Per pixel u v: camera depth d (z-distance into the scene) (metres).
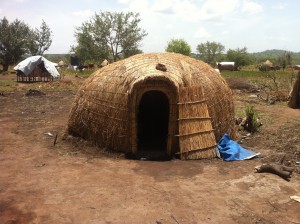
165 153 8.29
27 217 5.01
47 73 29.27
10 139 9.51
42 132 10.34
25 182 6.34
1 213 5.12
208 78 8.88
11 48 44.81
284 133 10.17
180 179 6.56
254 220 5.00
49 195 5.77
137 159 7.87
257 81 28.31
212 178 6.62
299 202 5.59
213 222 4.92
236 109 15.15
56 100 18.00
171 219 4.99
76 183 6.32
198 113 8.01
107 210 5.25
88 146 8.59
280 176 6.70
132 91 7.70
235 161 7.72
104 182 6.38
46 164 7.40
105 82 8.64
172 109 7.83
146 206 5.39
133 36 46.38
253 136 9.95
